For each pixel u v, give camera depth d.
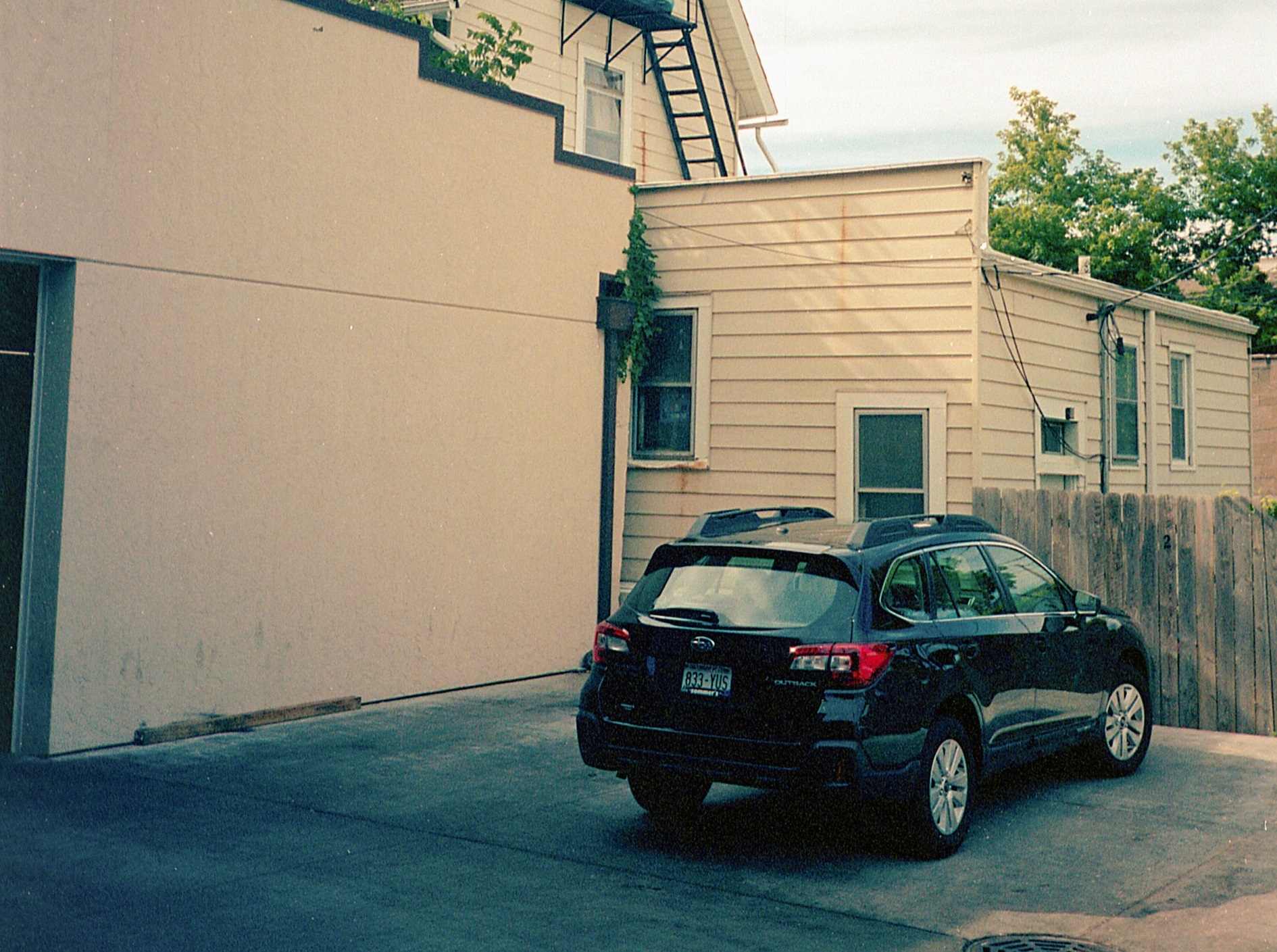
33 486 8.84
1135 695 9.38
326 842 7.04
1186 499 11.04
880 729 6.63
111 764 8.59
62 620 8.71
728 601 7.00
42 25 8.48
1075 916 6.14
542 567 12.68
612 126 19.12
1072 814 8.11
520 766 8.94
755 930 5.82
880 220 14.00
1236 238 26.62
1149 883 6.68
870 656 6.66
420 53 11.32
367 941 5.52
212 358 9.63
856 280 14.12
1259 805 8.36
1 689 8.90
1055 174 31.69
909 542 7.50
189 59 9.42
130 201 9.05
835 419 14.20
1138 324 17.41
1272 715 10.71
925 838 6.94
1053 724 8.37
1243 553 10.82
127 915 5.75
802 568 7.01
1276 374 24.97
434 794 8.16
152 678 9.30
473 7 16.55
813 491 14.31
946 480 13.59
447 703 11.16
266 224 10.01
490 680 12.10
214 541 9.69
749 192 14.70
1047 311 14.98
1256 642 10.77
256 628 10.02
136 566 9.15
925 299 13.75
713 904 6.20
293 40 10.19
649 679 6.98
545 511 12.72
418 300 11.34
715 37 21.00
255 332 9.95
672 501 15.10
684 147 20.62
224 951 5.34
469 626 11.90
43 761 8.59
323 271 10.48
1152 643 11.19
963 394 13.52
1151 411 17.58
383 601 11.08
